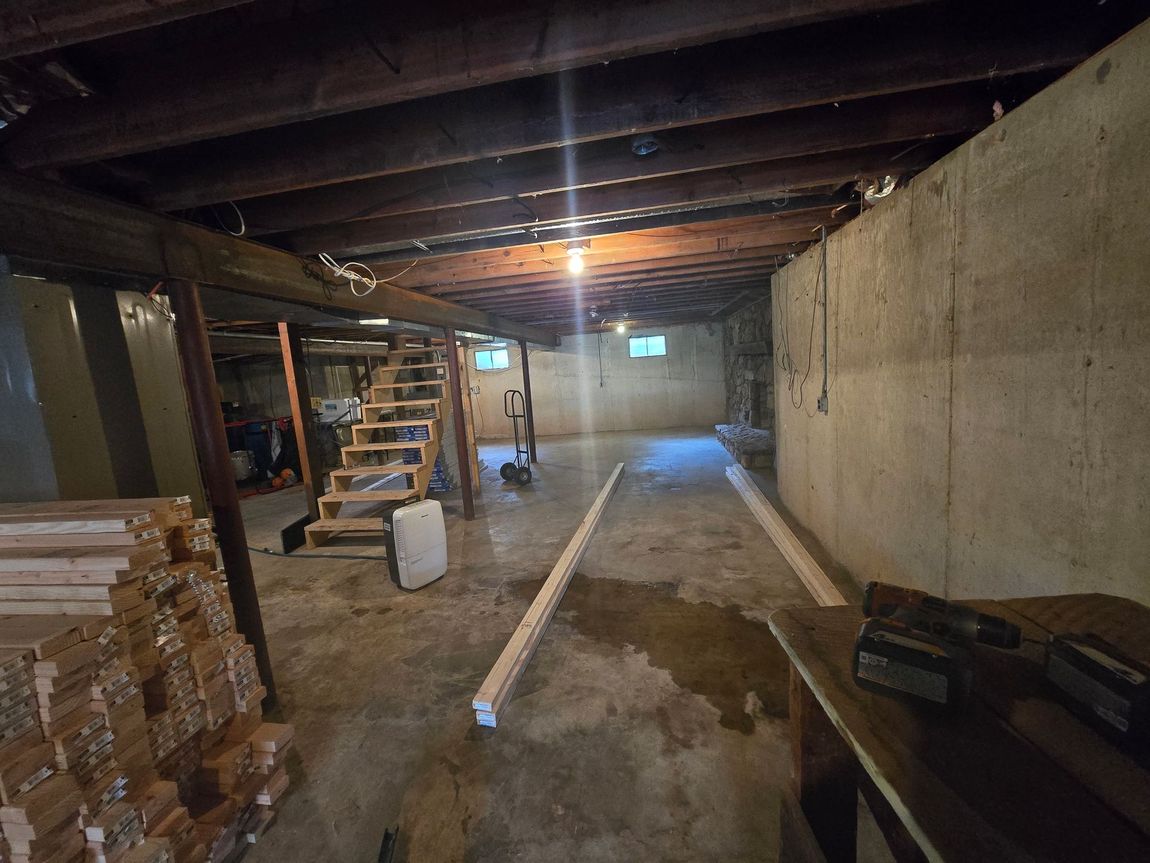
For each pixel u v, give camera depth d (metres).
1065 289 1.23
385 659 2.33
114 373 1.80
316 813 1.50
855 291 2.57
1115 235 1.08
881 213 2.25
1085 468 1.19
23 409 1.56
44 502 1.49
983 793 0.60
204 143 1.64
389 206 1.99
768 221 2.79
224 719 1.47
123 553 1.16
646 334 9.23
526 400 7.01
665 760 1.61
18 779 0.92
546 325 7.52
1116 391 1.10
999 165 1.46
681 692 1.94
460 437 4.46
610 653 2.23
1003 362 1.48
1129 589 1.09
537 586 3.00
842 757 1.02
